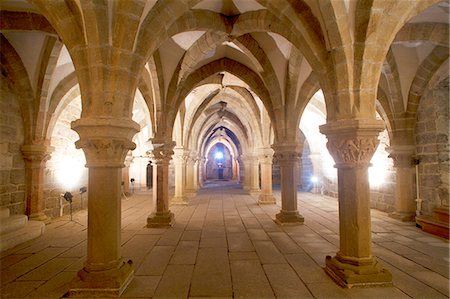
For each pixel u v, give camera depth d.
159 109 8.13
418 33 6.46
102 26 3.77
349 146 4.09
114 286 3.68
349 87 4.09
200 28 6.11
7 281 4.20
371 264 4.03
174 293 3.76
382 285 3.88
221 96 14.98
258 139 13.11
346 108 4.11
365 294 3.67
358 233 4.06
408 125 8.58
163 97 8.16
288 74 8.00
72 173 10.80
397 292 3.72
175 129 12.37
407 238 6.54
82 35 3.88
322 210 10.56
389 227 7.69
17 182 7.95
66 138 10.41
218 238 6.65
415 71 8.20
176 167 12.36
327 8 4.00
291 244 6.09
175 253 5.51
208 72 9.58
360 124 3.96
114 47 3.84
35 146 8.10
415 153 8.62
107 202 3.88
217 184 25.19
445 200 7.69
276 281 4.13
